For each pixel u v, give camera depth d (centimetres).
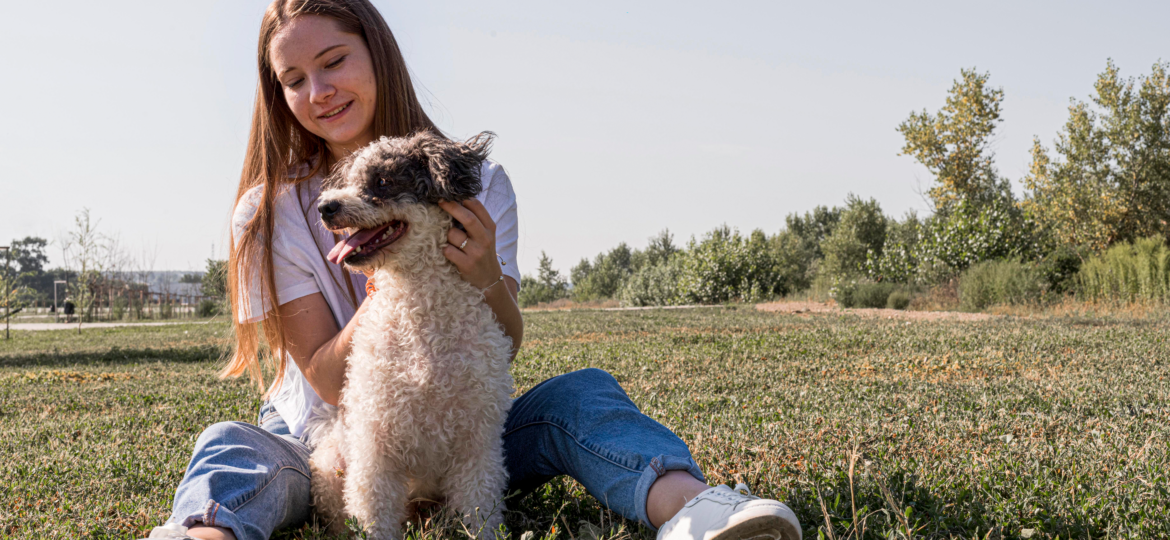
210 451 235
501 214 289
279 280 275
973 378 670
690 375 724
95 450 427
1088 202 2567
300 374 285
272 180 282
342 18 278
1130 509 259
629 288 3497
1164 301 1681
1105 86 2614
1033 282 1958
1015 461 329
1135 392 552
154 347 1382
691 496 216
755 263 3172
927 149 3108
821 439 377
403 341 240
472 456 245
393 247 237
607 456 239
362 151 255
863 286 2372
